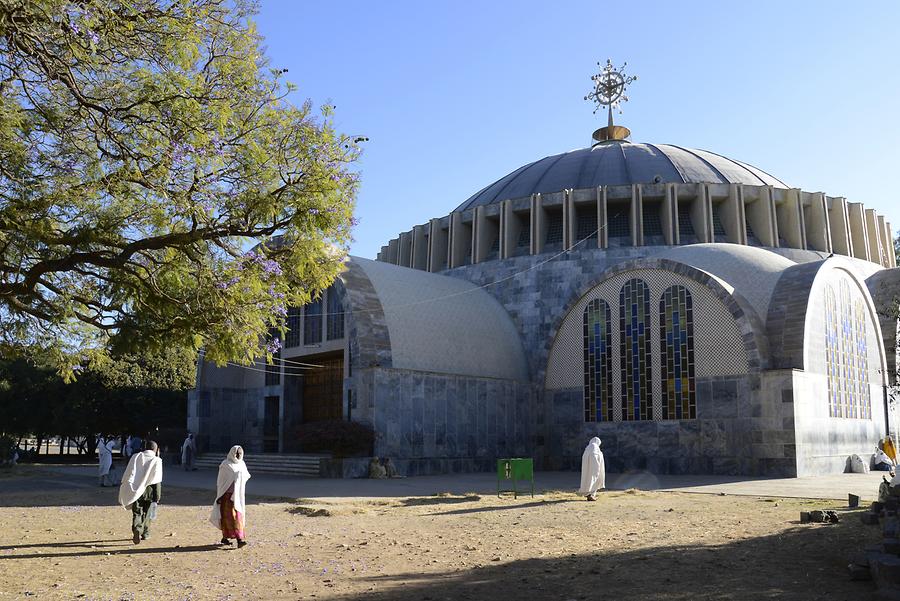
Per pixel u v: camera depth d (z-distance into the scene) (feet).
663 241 130.31
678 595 28.12
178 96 35.78
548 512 55.72
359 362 96.73
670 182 132.16
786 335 95.76
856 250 143.02
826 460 94.99
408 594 28.71
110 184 35.78
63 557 37.32
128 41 34.55
